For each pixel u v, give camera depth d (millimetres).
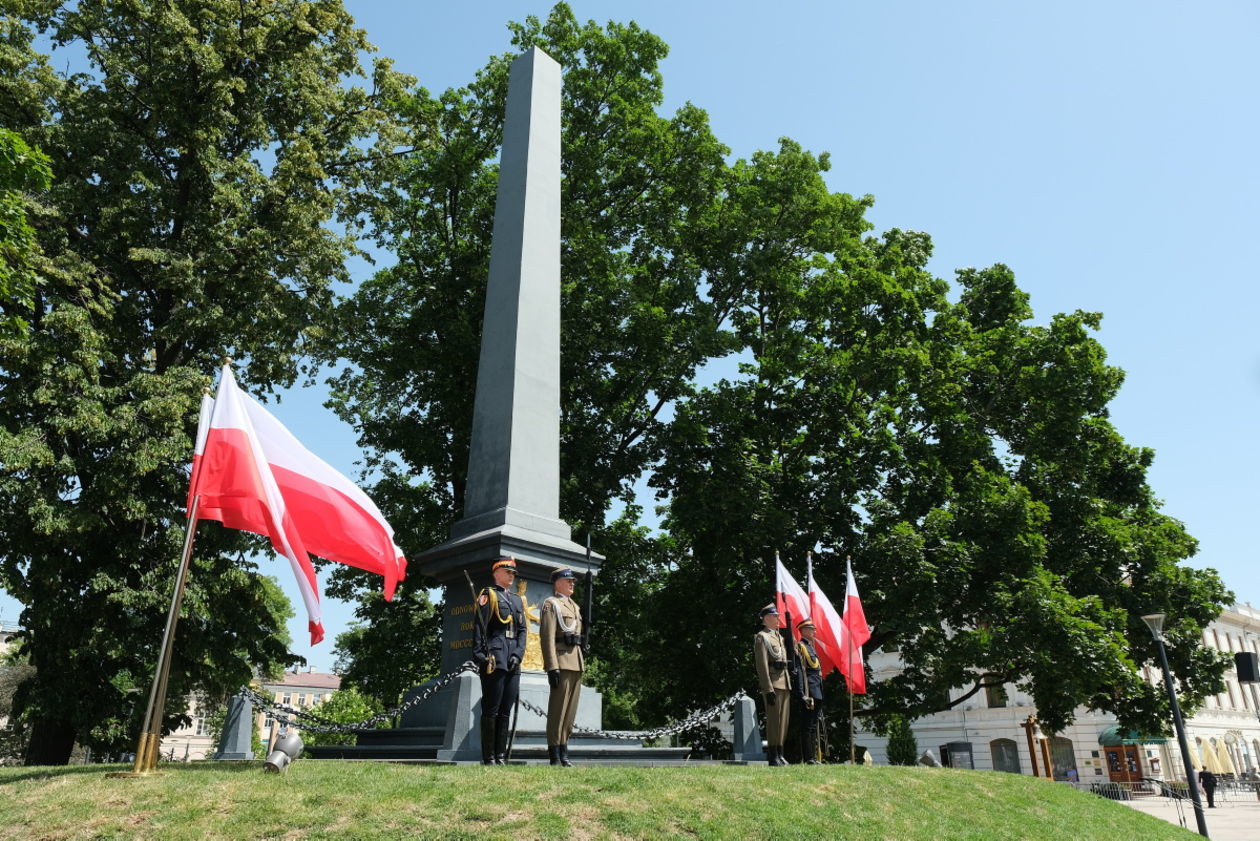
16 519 16312
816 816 7848
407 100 23125
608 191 25922
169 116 18969
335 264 20656
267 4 20844
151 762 7660
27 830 6254
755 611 22812
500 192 16203
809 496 24484
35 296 17953
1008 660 20547
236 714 11758
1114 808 13578
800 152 26688
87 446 17719
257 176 19422
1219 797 40562
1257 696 59781
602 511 24172
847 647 15773
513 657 8922
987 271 29016
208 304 18438
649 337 23609
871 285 24859
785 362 25297
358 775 7578
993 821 9711
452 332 22969
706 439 24703
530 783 7391
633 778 7906
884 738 49781
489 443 14086
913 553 21453
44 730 18391
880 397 25703
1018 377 25875
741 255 26359
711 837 6730
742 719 12312
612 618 24812
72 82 19797
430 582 22891
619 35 25578
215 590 17656
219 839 6020
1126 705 24531
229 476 8461
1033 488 25438
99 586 16375
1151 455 27672
